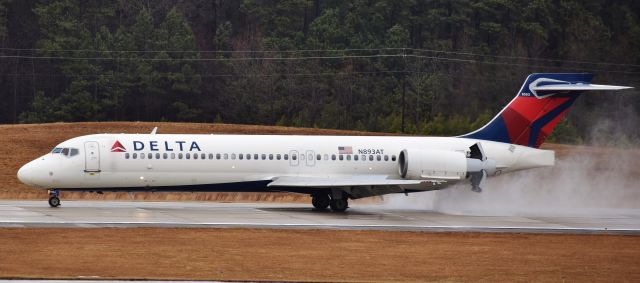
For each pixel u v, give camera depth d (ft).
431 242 446.60
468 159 613.52
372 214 588.09
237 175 594.65
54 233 433.48
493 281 350.43
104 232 441.68
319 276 347.97
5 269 341.00
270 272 352.28
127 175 577.84
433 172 599.16
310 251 404.57
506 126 642.22
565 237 483.10
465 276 358.23
